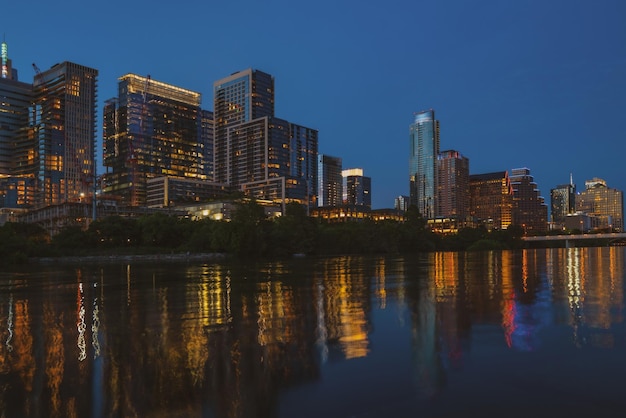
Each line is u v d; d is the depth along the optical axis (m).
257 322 26.83
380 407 13.80
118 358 19.31
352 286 47.38
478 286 45.81
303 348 20.48
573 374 16.58
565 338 21.86
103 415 13.48
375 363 18.05
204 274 67.88
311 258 135.00
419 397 14.55
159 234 141.62
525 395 14.66
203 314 30.05
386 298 37.03
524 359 18.44
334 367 17.62
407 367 17.53
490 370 17.08
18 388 15.78
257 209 149.62
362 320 27.05
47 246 124.12
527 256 137.75
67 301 38.16
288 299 37.12
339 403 14.14
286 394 14.92
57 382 16.33
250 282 53.44
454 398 14.45
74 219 178.62
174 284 51.81
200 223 154.00
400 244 196.12
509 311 29.67
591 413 13.30
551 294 38.47
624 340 21.41
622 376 16.33
